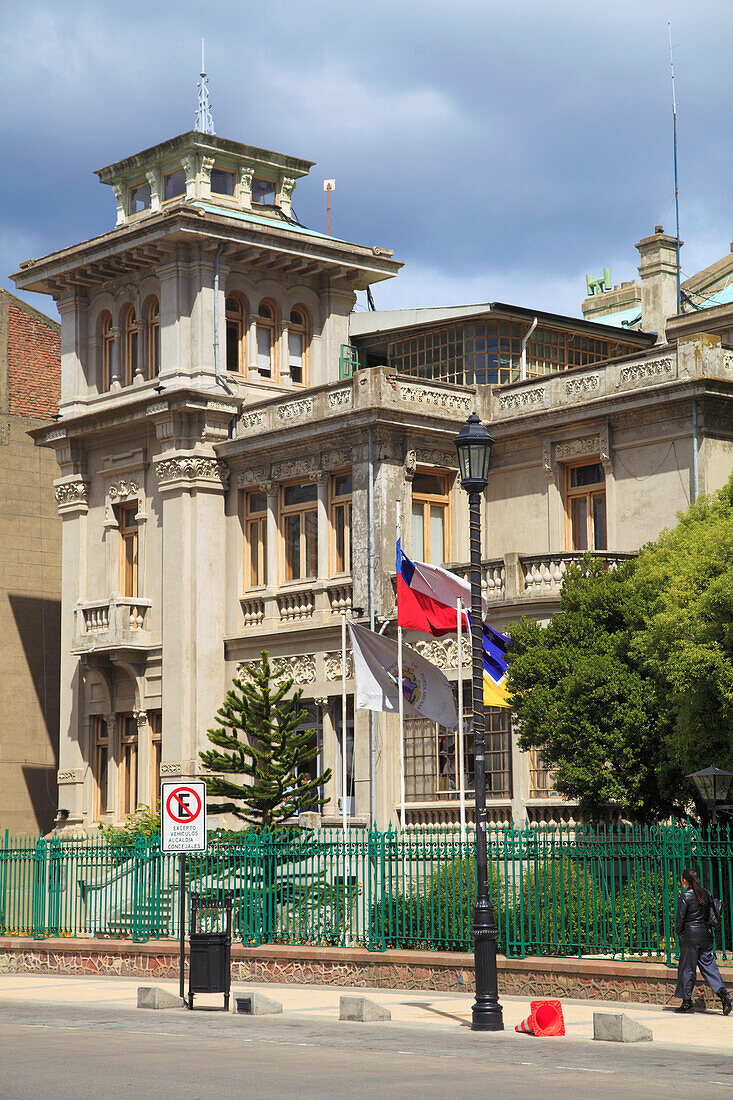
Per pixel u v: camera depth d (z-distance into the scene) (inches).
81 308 1926.7
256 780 1659.7
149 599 1788.9
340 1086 579.2
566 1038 751.7
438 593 1373.0
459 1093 558.9
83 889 1261.1
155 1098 546.9
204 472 1742.1
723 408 1422.2
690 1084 596.1
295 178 1972.2
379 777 1507.1
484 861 811.4
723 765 1066.7
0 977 1197.1
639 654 1136.8
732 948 981.8
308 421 1627.7
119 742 1820.9
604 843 941.8
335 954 1042.1
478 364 1754.4
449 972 979.9
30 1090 574.6
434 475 1632.6
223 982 915.4
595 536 1519.4
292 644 1658.5
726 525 1087.6
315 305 1902.1
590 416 1492.4
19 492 2117.4
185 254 1782.7
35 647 2106.3
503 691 1268.5
